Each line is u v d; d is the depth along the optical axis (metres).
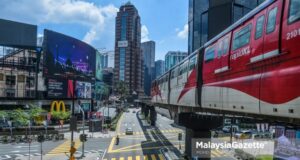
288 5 11.45
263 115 13.95
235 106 16.23
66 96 90.06
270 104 12.27
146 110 124.19
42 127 72.12
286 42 11.34
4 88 79.75
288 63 11.16
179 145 60.50
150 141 68.44
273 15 12.55
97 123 80.38
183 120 40.34
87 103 103.75
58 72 86.94
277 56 11.88
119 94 183.50
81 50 98.62
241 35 15.90
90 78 105.31
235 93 16.17
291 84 10.79
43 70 82.19
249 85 14.34
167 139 72.06
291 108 10.79
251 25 14.71
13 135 66.25
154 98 65.00
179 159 46.78
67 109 92.25
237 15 112.50
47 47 83.06
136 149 57.69
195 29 132.50
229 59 17.41
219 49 19.45
